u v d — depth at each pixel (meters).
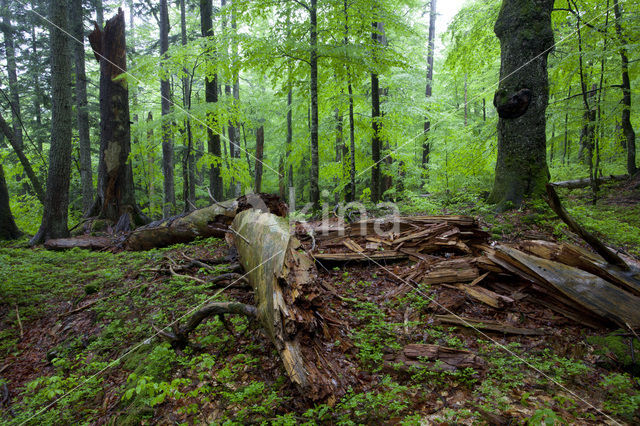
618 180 9.55
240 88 20.61
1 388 3.50
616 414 2.28
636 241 5.25
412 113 9.44
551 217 5.93
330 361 2.88
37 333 4.48
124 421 2.74
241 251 4.91
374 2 7.30
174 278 5.20
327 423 2.38
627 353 2.83
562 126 9.52
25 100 21.70
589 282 3.49
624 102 8.44
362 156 10.36
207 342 3.51
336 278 4.86
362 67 7.49
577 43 8.05
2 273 5.72
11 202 13.32
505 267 4.02
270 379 2.95
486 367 2.87
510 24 6.70
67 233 8.75
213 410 2.68
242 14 7.68
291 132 13.81
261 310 3.14
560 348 3.07
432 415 2.41
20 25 20.38
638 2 7.32
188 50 8.62
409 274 4.56
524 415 2.32
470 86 15.63
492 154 8.82
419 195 10.87
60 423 2.91
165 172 15.50
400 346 3.24
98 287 5.36
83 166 14.52
